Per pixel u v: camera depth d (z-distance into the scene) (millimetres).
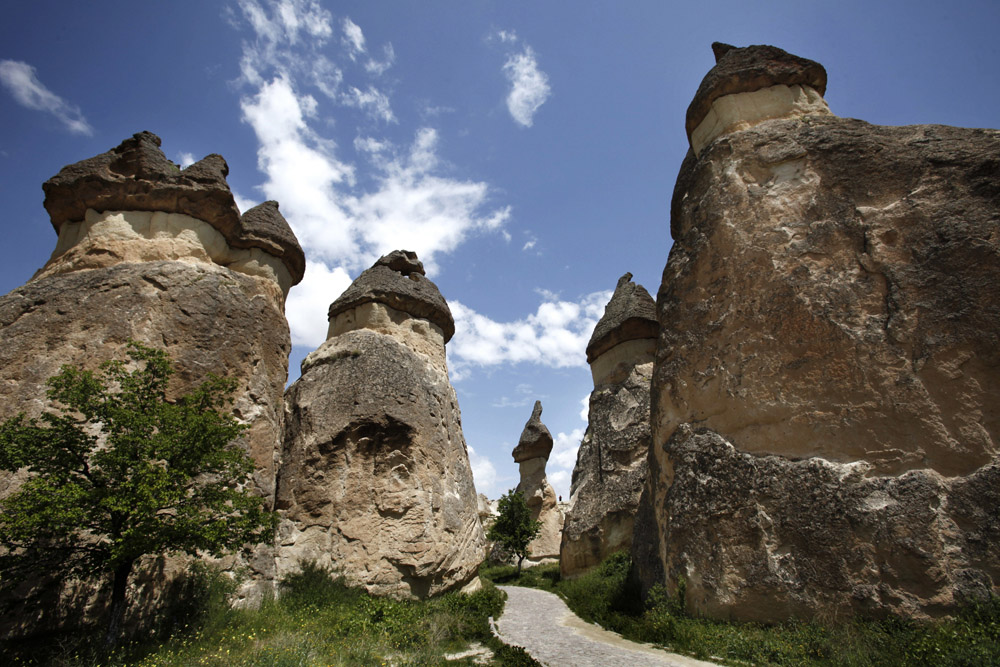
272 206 16250
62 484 7988
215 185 13914
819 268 11367
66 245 13477
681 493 11531
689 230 13922
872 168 11719
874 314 10570
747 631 9234
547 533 33906
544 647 10078
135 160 13586
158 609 9828
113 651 7840
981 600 8156
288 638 8891
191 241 13625
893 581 8719
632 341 24000
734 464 10898
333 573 13500
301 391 16406
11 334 11195
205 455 8852
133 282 12266
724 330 12109
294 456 15047
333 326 18891
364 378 16125
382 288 18484
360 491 14602
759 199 12594
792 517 9812
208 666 7520
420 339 18656
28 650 8438
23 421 9469
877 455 9672
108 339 11438
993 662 6578
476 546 16797
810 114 13656
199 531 8297
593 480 22062
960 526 8750
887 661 7441
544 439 36625
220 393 12484
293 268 16328
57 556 8547
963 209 10516
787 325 11211
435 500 15211
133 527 7719
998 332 9422
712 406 11914
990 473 8852
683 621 10250
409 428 15656
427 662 8602
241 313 13578
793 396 10727
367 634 9711
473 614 12734
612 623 11828
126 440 8281
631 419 22047
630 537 19703
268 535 9562
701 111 15047
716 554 10391
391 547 14039
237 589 11367
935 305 10078
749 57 14648
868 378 10133
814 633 8641
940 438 9336
